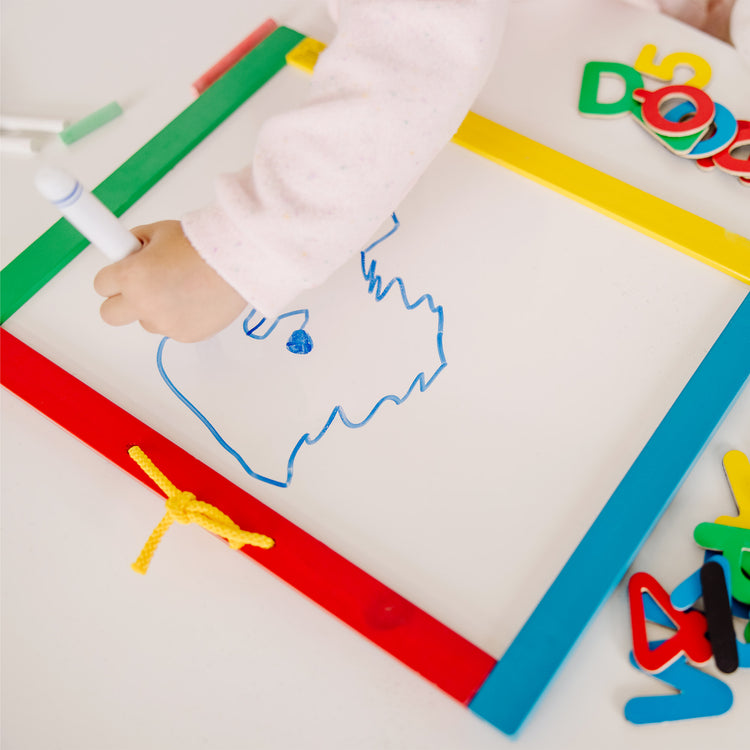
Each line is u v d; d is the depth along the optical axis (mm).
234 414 450
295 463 433
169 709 388
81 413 454
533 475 418
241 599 410
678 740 362
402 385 450
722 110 529
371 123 407
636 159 534
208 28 632
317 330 472
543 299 474
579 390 441
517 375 448
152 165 540
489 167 528
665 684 373
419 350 460
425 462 426
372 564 403
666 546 405
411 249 497
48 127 577
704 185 520
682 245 482
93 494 443
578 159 536
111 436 446
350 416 443
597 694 374
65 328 487
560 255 490
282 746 376
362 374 455
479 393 443
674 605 383
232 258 402
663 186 521
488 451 427
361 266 493
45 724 390
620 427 429
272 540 409
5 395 476
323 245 409
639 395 438
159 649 402
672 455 412
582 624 376
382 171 413
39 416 468
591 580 385
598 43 589
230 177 418
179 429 448
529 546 401
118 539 430
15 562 429
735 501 412
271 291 416
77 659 403
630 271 481
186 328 427
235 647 399
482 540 405
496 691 367
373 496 420
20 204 548
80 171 562
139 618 410
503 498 414
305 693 386
